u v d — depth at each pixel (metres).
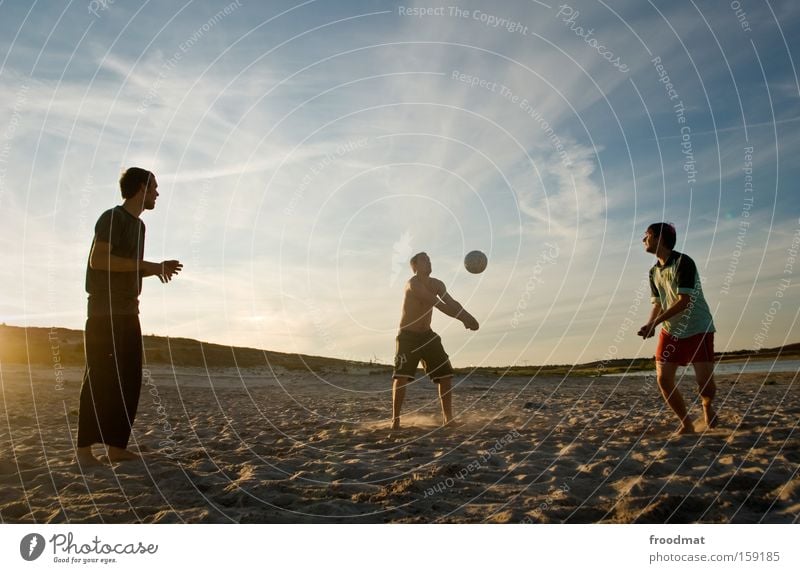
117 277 4.54
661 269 5.55
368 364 24.27
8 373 15.57
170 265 4.62
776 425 5.62
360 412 8.95
